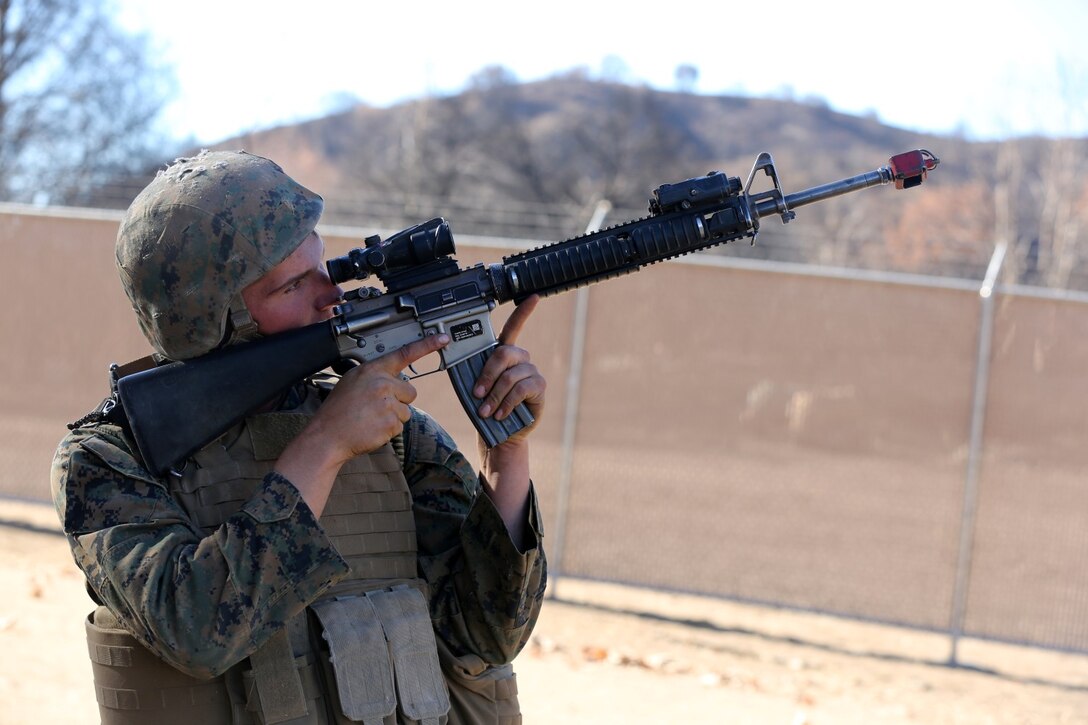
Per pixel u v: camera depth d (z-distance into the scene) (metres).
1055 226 32.41
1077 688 6.79
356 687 2.10
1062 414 7.38
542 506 7.96
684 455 7.85
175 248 2.09
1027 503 7.37
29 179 26.03
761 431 7.78
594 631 7.20
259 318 2.21
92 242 8.96
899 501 7.56
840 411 7.68
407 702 2.14
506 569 2.29
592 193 44.59
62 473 2.08
